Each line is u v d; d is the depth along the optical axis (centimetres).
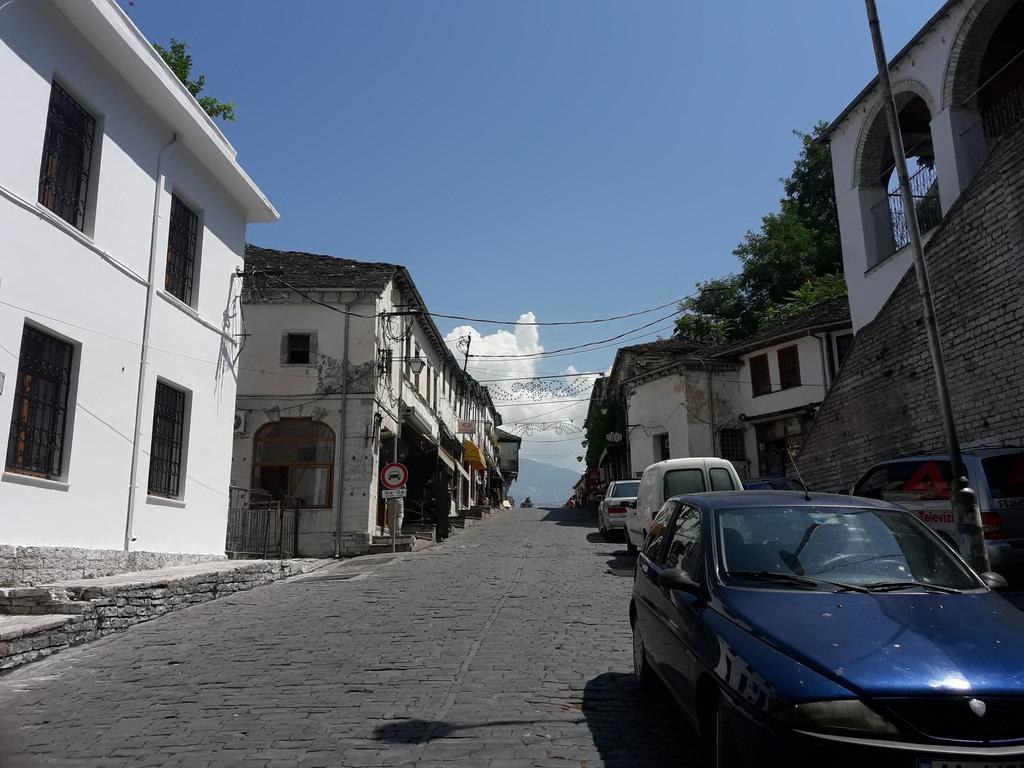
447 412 3538
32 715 584
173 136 1293
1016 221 1135
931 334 904
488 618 926
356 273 2244
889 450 1459
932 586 444
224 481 1472
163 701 609
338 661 723
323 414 2106
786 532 493
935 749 313
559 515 4184
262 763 465
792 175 4253
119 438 1121
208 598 1145
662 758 466
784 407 3028
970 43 1490
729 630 406
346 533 2031
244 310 2158
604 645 773
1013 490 883
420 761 462
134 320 1170
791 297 3897
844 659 353
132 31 1120
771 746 334
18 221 923
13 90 920
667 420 3278
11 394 899
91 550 1041
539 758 466
